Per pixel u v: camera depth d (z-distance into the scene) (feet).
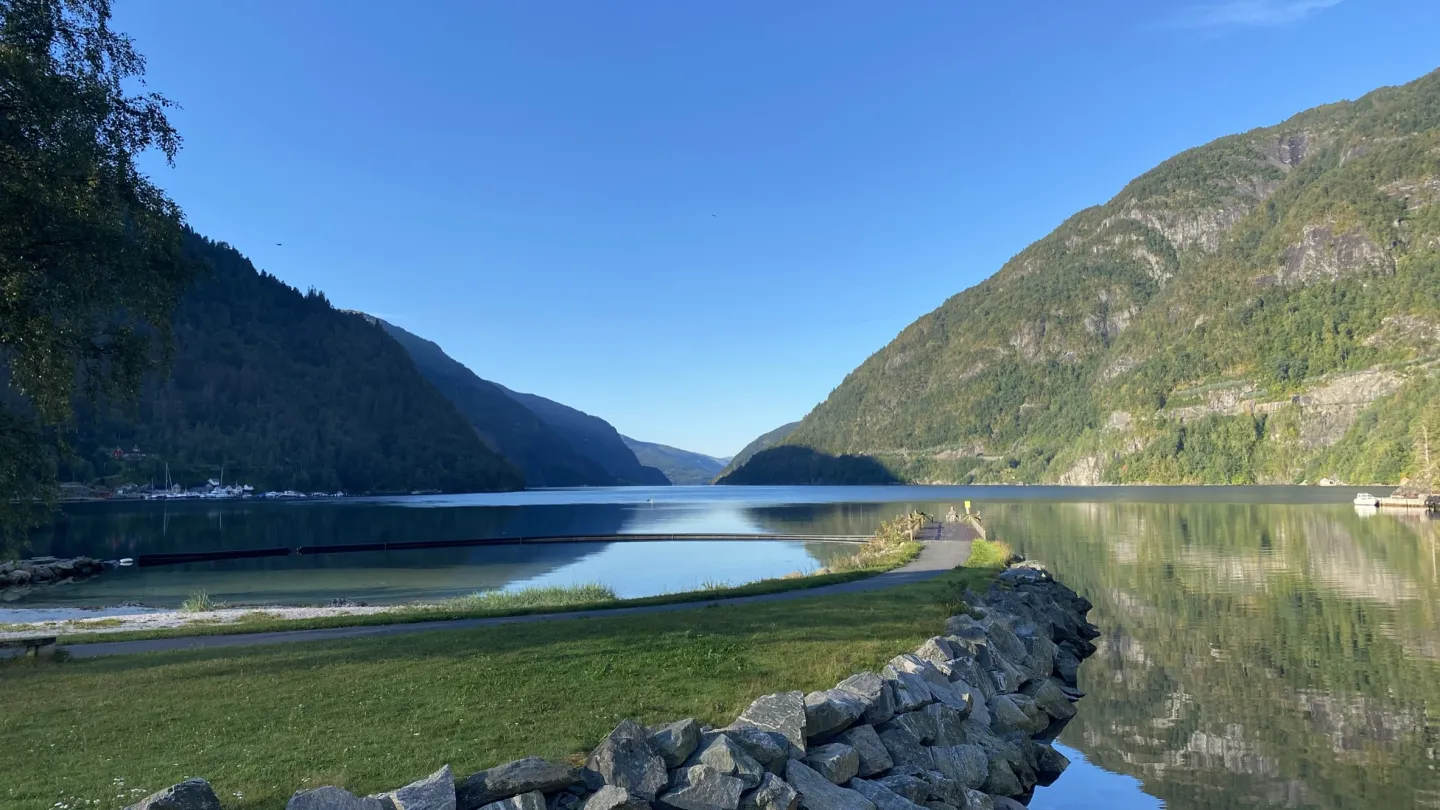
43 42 55.06
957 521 224.53
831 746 34.27
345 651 49.55
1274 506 328.90
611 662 44.57
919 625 57.93
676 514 384.27
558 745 29.50
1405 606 95.14
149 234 59.41
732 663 44.52
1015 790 40.98
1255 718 54.08
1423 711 54.80
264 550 197.47
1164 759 46.85
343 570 167.12
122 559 181.68
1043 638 69.41
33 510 61.00
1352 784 42.52
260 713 35.22
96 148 55.11
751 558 186.09
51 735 32.22
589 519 345.31
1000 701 50.37
